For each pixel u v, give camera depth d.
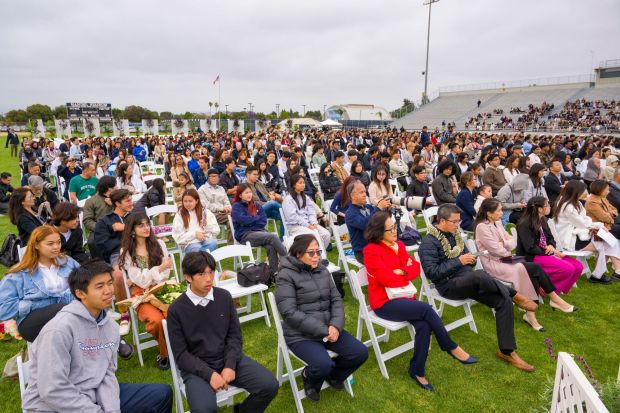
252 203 6.02
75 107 41.53
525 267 4.80
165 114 75.62
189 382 2.85
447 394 3.48
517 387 3.57
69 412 2.36
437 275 4.26
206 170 10.02
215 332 3.05
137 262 4.18
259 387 2.92
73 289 2.56
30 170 9.02
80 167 11.30
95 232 4.89
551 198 8.48
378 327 4.62
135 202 7.92
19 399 3.38
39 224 5.18
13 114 68.81
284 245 5.48
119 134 39.31
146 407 2.73
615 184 7.51
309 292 3.49
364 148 12.47
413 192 7.76
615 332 4.49
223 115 70.94
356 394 3.48
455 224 4.45
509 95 46.25
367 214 5.31
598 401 1.76
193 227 5.54
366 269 4.05
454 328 4.59
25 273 3.44
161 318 3.68
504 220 7.25
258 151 14.15
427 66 40.12
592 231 5.76
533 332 4.50
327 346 3.39
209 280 2.99
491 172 8.40
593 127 32.22
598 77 40.84
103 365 2.63
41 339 2.42
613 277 5.92
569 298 5.33
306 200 6.38
